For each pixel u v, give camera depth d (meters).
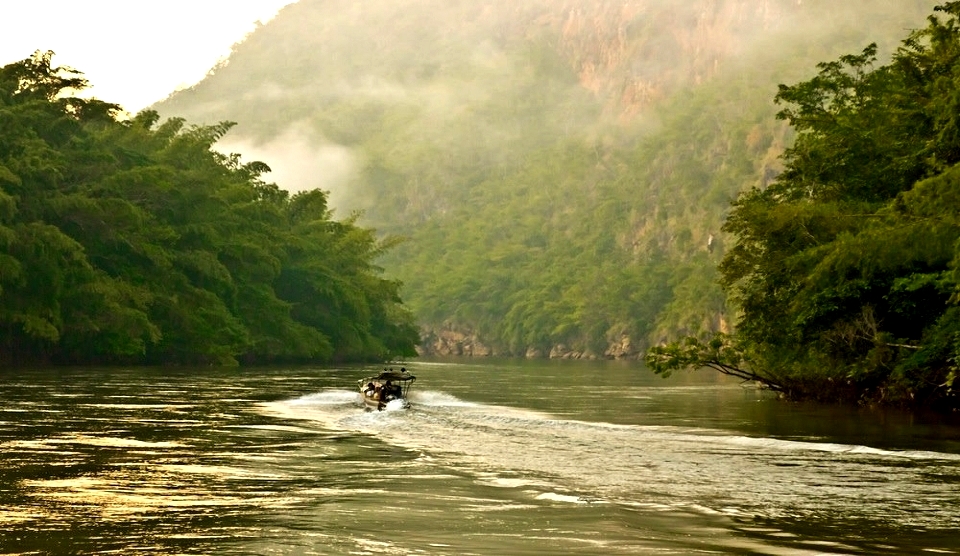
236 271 82.06
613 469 18.62
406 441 22.72
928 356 32.38
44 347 63.06
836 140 41.50
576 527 12.84
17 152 62.06
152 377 51.34
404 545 11.62
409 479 16.78
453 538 12.05
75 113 72.44
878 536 12.69
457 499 14.83
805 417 32.25
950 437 25.69
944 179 28.84
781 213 36.78
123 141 80.19
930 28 39.91
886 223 33.31
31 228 58.22
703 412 34.38
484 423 27.81
